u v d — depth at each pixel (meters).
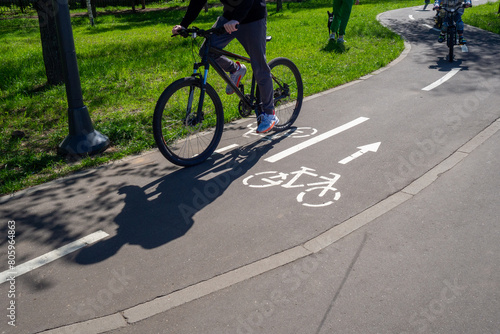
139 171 4.57
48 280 2.96
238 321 2.54
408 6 25.41
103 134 5.36
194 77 4.50
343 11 10.95
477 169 4.25
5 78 9.12
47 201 4.00
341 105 6.48
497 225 3.36
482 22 14.97
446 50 10.38
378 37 12.45
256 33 4.47
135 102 7.05
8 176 4.51
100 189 4.20
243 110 5.05
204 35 4.41
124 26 22.50
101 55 11.62
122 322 2.57
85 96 7.44
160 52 11.34
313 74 8.33
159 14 28.67
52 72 8.30
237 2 4.18
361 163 4.52
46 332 2.52
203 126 5.58
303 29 15.09
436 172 4.24
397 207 3.67
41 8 7.97
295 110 5.68
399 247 3.15
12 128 6.07
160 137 4.35
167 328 2.51
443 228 3.35
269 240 3.30
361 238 3.28
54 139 5.49
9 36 19.64
